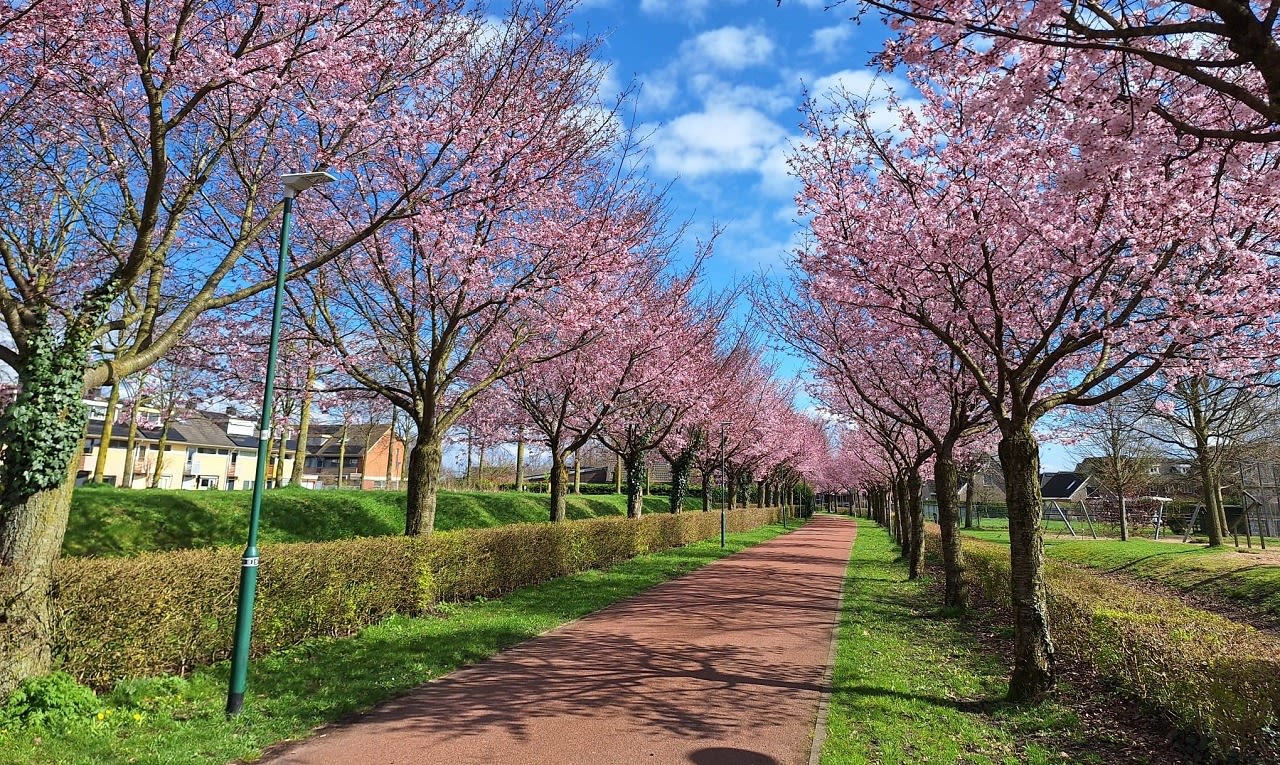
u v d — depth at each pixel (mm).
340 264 11383
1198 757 4840
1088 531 35688
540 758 4824
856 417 18172
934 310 9789
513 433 19797
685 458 25375
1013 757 5094
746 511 33438
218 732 4961
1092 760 4980
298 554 7430
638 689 6527
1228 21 3115
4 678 4859
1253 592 13594
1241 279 6512
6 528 5094
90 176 9109
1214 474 22141
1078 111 4520
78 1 6223
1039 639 6531
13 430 5125
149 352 6207
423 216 8961
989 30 3707
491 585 11234
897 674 7305
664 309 16656
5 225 8297
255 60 6633
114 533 11820
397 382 14148
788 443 36781
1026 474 6914
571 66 10180
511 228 10773
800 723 5742
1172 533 33312
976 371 7602
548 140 9898
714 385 21312
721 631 9344
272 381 5836
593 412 18953
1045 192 7137
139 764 4363
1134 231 6410
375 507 16984
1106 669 6590
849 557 21250
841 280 9805
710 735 5379
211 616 6418
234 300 6930
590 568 15438
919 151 8664
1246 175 5918
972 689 6922
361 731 5262
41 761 4234
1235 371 7520
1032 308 8711
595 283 11984
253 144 9453
